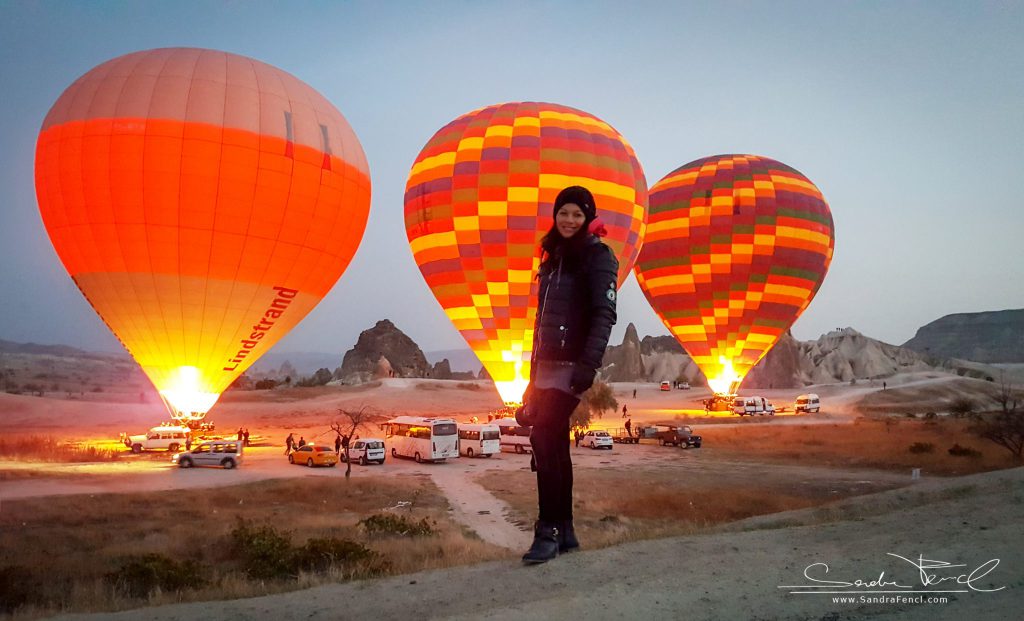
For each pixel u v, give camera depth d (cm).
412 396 8656
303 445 3772
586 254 434
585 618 356
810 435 5078
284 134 3177
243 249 3162
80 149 3009
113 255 3072
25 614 991
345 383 10962
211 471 3381
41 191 3127
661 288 5341
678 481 3039
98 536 1881
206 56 3238
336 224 3381
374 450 3762
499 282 3638
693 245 5119
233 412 7194
